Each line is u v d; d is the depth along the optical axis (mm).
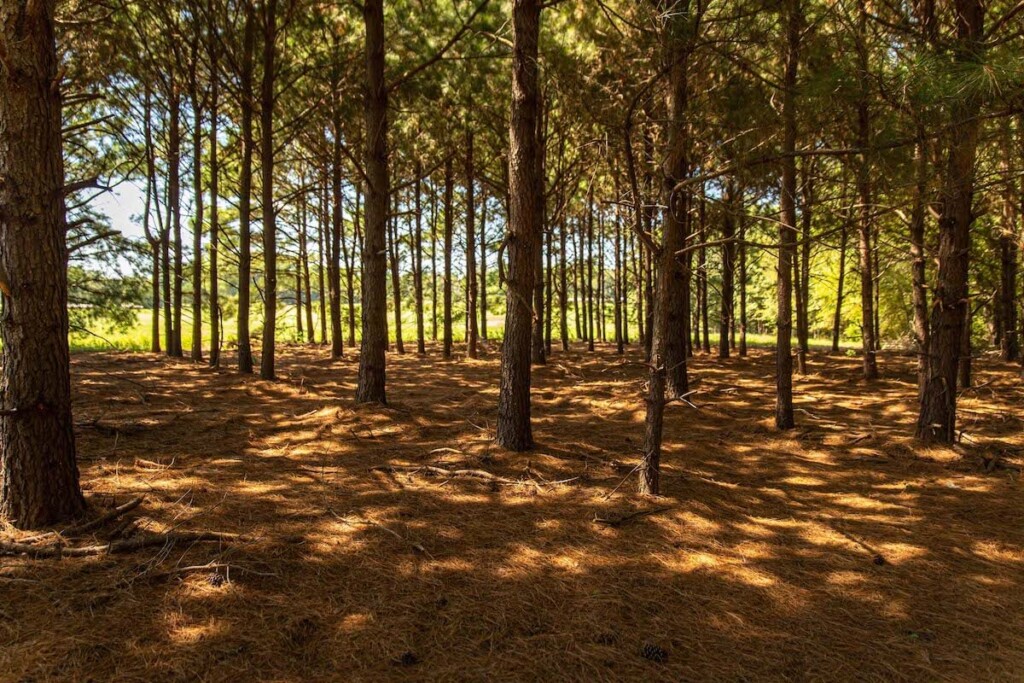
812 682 2150
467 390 8758
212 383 8516
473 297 13547
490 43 8516
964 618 2611
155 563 2719
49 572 2596
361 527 3311
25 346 2906
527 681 2100
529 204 4840
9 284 2865
